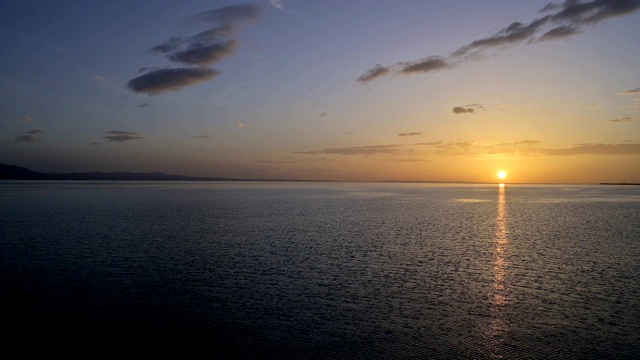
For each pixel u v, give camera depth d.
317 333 16.09
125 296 20.75
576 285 23.02
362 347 14.86
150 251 32.53
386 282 23.52
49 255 30.81
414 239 39.12
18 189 162.50
